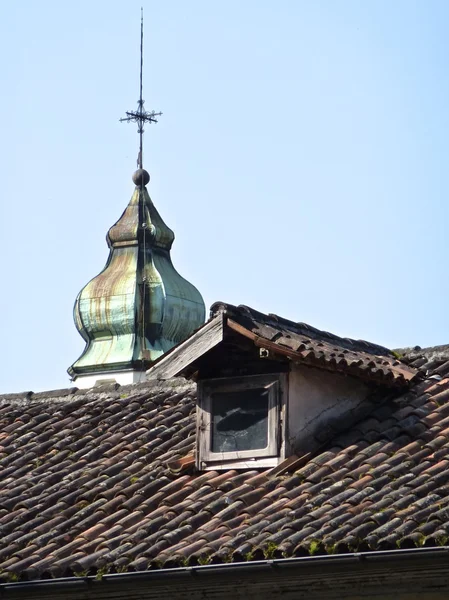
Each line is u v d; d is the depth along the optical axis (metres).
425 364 65.25
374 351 65.06
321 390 60.53
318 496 55.41
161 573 53.12
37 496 63.09
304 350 59.06
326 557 50.56
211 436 60.62
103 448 66.56
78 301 155.25
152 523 56.88
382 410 60.78
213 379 61.06
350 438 59.47
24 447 68.94
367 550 50.38
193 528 55.88
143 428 67.56
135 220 158.62
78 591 54.91
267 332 59.53
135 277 154.88
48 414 72.19
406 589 50.16
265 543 52.31
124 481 62.06
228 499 57.03
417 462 56.62
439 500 52.88
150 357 150.62
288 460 58.66
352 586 50.91
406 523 51.31
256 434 59.81
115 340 153.50
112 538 56.88
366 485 55.34
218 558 52.50
